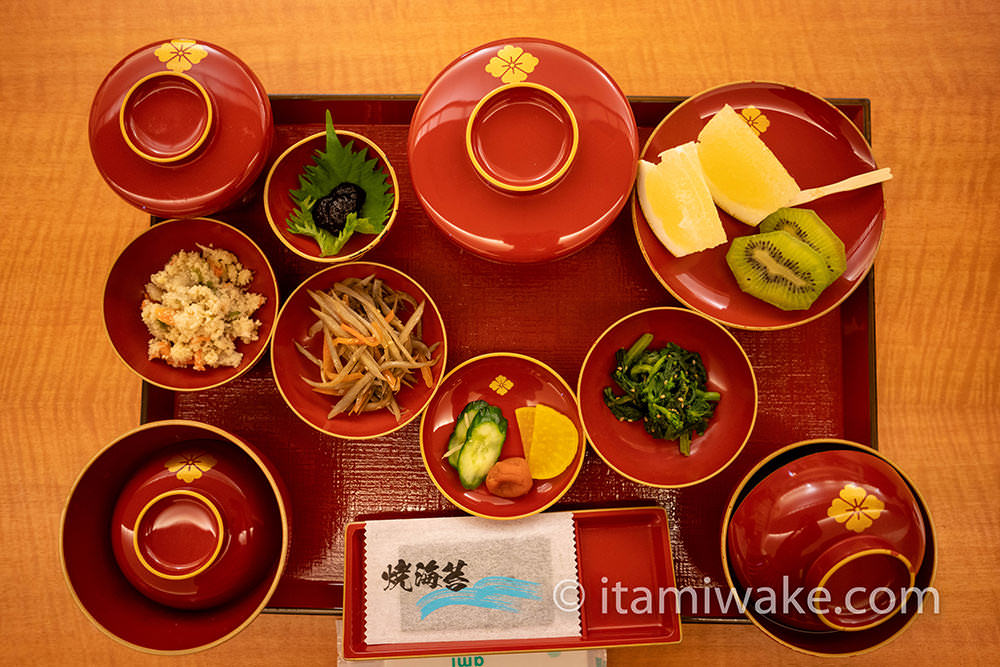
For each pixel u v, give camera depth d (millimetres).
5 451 446
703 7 450
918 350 441
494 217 348
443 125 353
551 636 385
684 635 436
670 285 385
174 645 361
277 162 377
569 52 357
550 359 410
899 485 354
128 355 381
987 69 448
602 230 350
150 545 362
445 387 401
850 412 409
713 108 394
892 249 444
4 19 455
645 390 382
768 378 413
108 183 361
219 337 379
